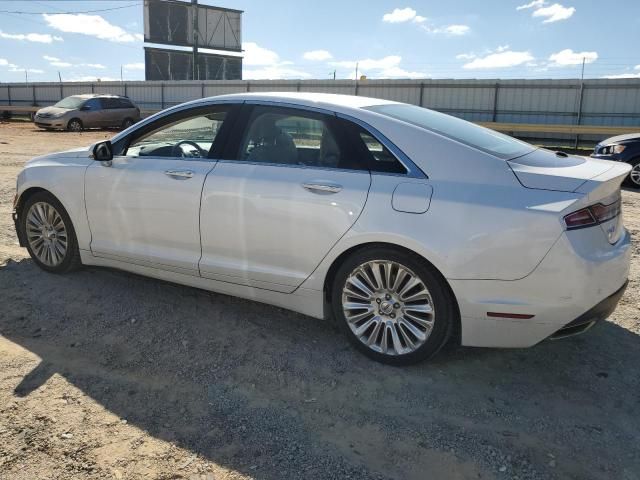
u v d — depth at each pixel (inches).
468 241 119.3
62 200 176.4
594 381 130.6
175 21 1758.1
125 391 123.9
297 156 142.9
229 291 153.2
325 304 141.7
